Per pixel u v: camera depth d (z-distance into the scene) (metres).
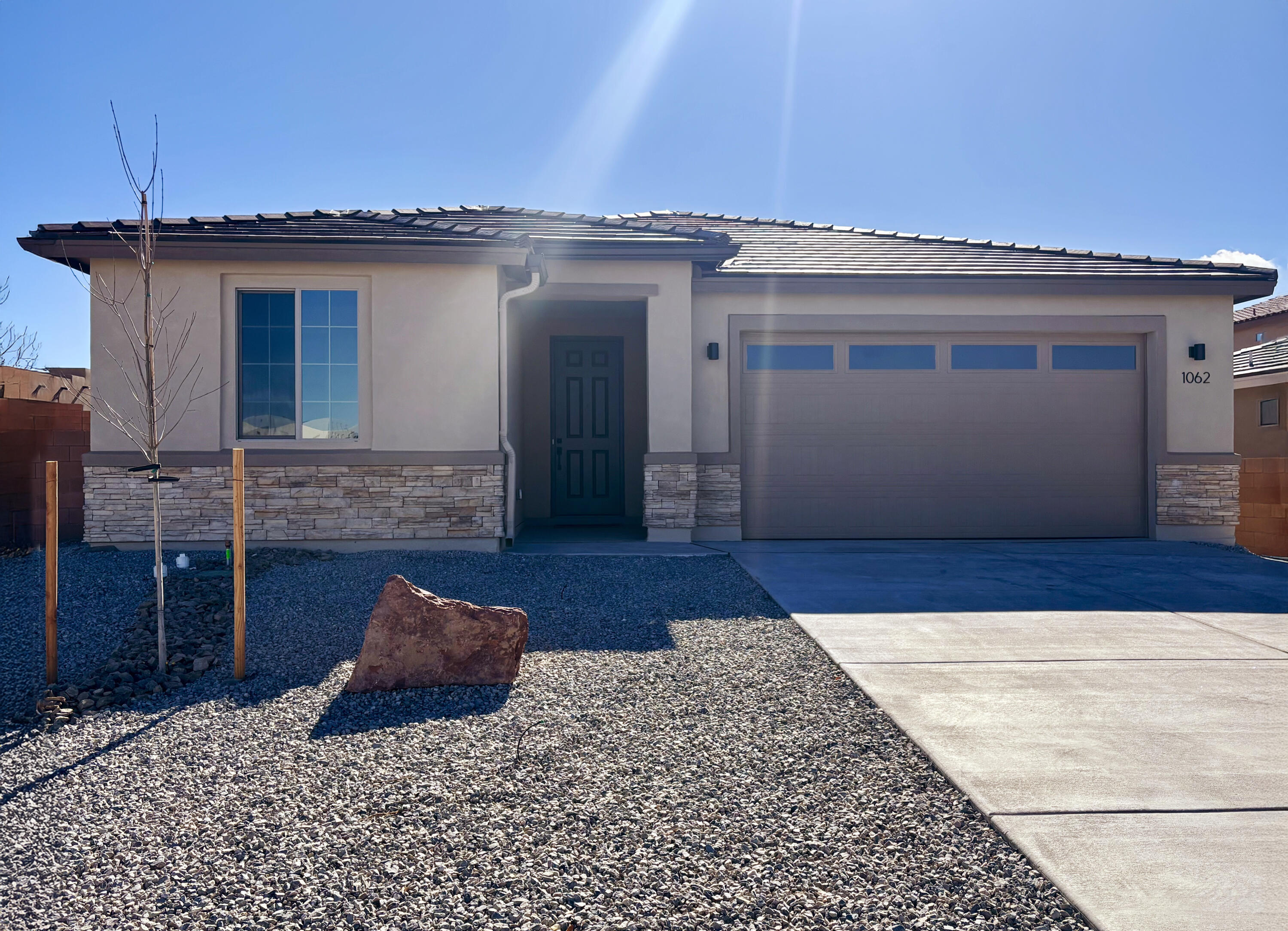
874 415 10.98
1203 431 11.05
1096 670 5.11
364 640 5.31
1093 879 2.71
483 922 2.52
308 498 9.12
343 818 3.19
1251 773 3.56
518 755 3.82
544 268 9.48
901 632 6.02
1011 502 11.03
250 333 9.17
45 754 3.89
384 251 9.02
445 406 9.30
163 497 8.95
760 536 10.91
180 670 5.20
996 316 10.92
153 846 2.99
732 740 4.00
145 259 5.30
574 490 12.94
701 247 9.92
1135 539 11.10
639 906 2.60
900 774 3.58
